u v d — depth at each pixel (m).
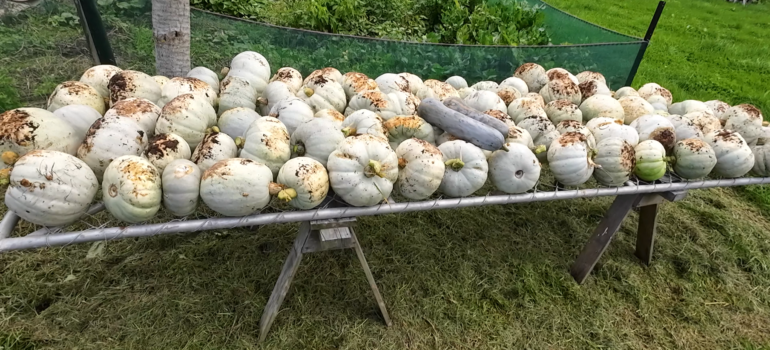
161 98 2.93
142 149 2.43
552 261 3.66
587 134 3.03
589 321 3.17
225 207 2.17
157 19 3.65
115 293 2.95
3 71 4.46
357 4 6.93
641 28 10.34
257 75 3.54
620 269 3.62
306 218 2.30
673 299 3.46
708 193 4.82
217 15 4.89
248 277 3.17
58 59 4.81
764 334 3.27
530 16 7.54
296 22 6.41
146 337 2.70
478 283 3.34
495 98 3.42
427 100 2.92
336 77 3.53
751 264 3.88
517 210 4.21
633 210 4.44
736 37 10.55
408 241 3.65
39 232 2.07
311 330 2.86
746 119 3.60
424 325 3.00
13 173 1.98
